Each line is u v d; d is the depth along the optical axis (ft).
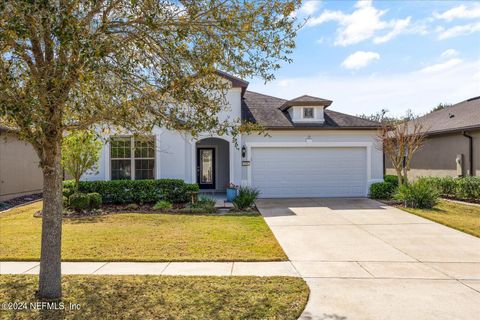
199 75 14.73
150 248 24.17
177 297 15.78
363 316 13.93
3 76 11.19
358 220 34.30
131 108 15.15
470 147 53.98
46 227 15.58
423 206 41.42
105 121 16.25
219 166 60.70
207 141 60.44
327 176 51.70
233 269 20.01
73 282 17.74
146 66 15.29
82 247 24.36
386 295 16.07
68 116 15.30
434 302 15.26
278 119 52.60
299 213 38.29
